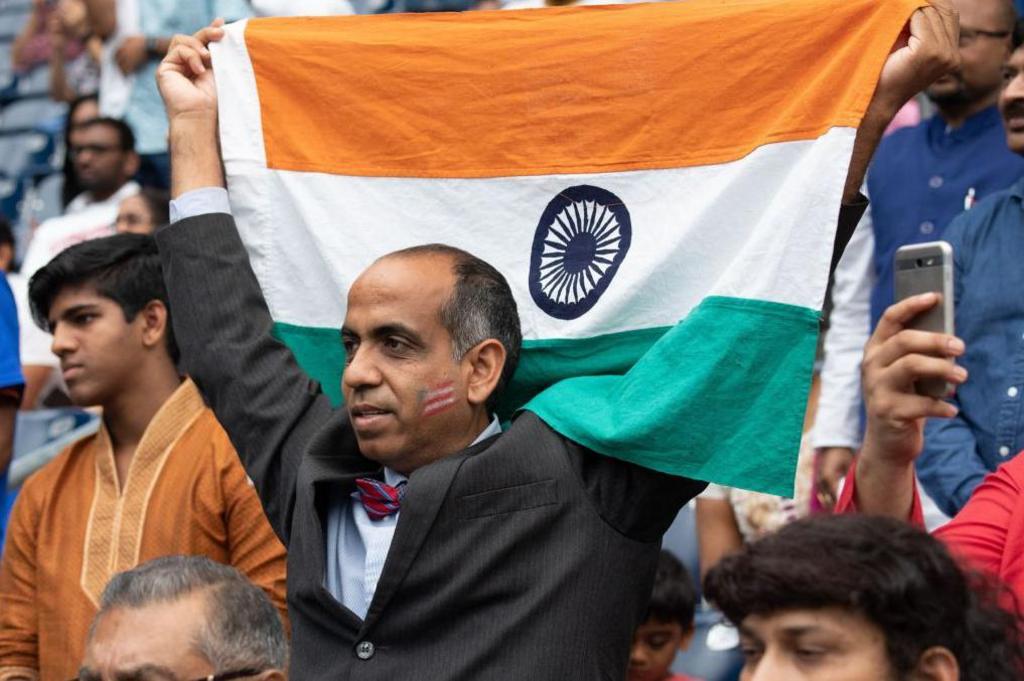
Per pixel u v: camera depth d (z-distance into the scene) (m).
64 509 4.66
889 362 3.39
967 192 5.70
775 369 3.55
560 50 4.04
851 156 3.63
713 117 3.86
